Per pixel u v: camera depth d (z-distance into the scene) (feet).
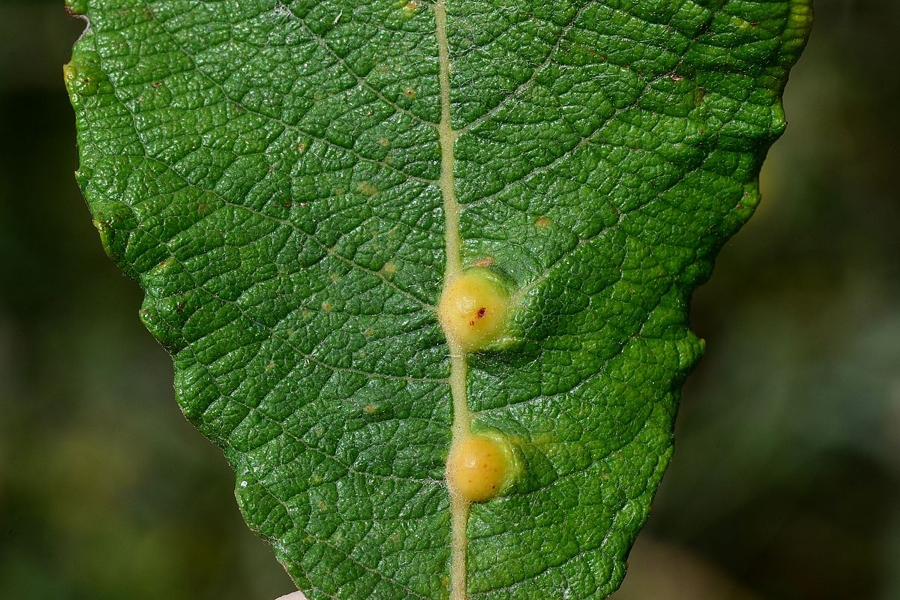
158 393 1.07
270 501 0.67
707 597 1.07
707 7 0.66
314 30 0.66
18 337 1.05
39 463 1.07
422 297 0.67
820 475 1.03
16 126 0.99
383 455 0.67
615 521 0.68
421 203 0.67
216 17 0.66
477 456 0.67
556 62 0.66
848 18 1.01
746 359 1.03
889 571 1.03
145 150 0.66
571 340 0.67
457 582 0.68
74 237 1.03
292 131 0.66
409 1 0.66
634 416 0.68
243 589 1.05
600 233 0.67
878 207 1.02
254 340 0.67
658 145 0.66
